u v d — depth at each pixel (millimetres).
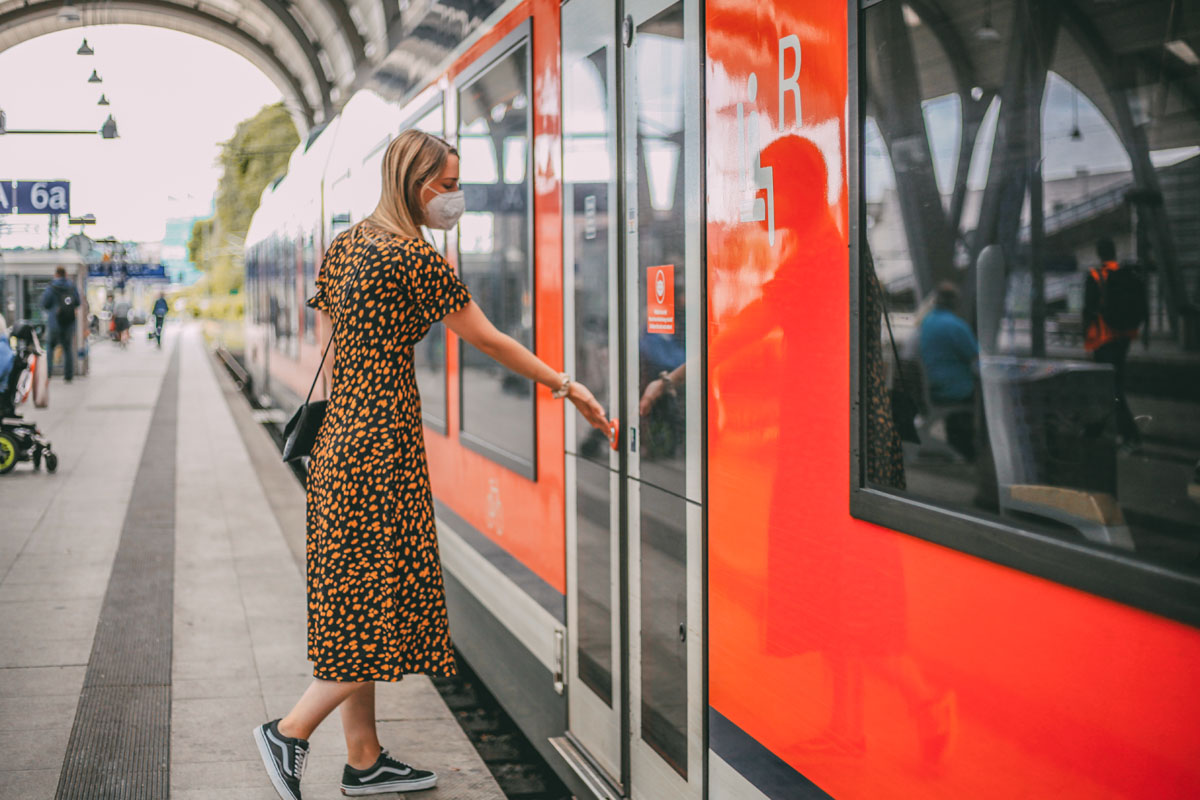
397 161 3006
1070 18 1458
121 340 36062
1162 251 1337
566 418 3535
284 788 3043
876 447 1893
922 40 1745
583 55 3305
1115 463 1408
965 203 1659
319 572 2973
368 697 3414
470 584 4781
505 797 3486
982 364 1630
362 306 2900
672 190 2703
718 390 2469
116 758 3783
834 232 2006
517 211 3977
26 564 6766
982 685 1646
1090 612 1445
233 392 20688
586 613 3385
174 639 5234
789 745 2191
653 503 2859
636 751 3014
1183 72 1305
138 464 11156
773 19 2199
